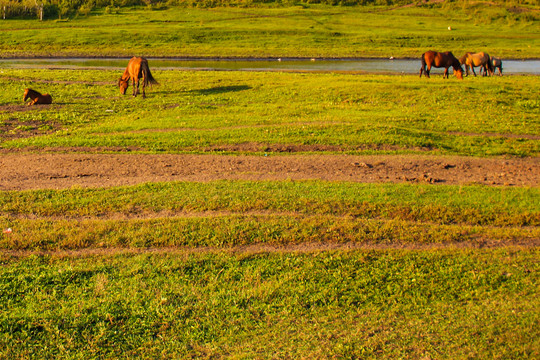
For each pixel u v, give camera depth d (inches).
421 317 263.0
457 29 2795.3
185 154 569.0
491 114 811.4
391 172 519.5
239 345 240.5
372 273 306.7
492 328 249.8
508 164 556.7
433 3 3535.9
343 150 601.3
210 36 2433.6
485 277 302.8
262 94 957.2
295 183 468.8
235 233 354.3
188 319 258.7
